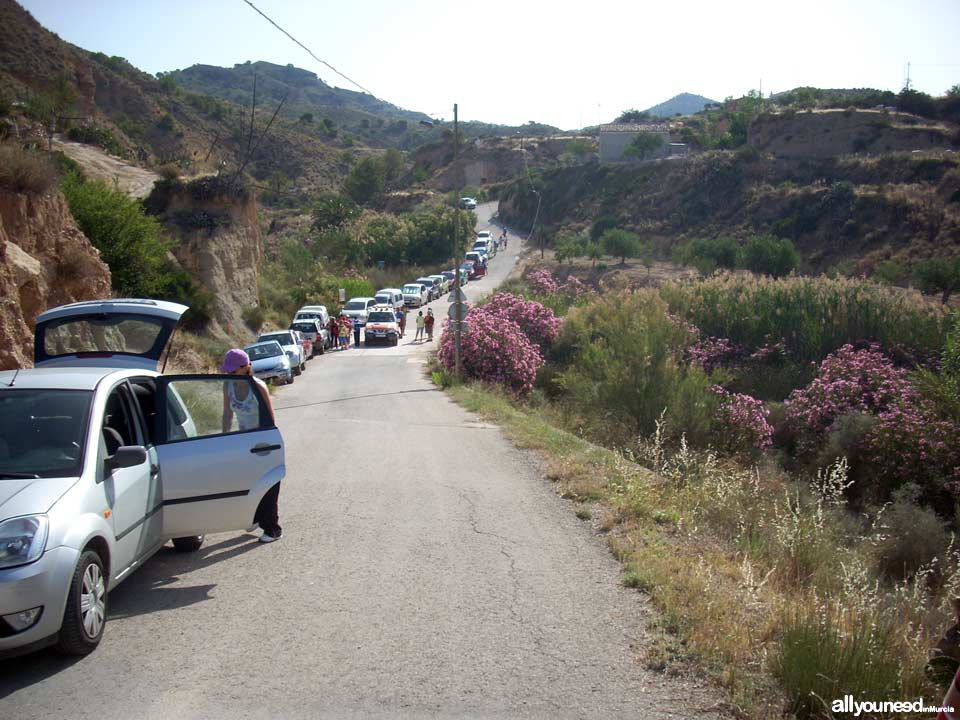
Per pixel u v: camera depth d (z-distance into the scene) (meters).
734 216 86.88
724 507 8.27
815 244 74.75
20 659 4.69
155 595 5.84
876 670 4.12
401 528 7.71
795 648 4.27
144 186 46.16
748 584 5.38
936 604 6.42
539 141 172.50
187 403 6.66
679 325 27.38
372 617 5.38
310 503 8.77
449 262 84.62
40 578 4.32
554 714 4.07
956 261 49.19
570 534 7.53
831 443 17.11
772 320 27.02
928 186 77.31
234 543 7.23
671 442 17.73
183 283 32.81
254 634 5.08
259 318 39.81
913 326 25.27
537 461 11.59
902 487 14.26
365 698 4.22
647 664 4.64
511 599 5.74
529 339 30.69
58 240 20.03
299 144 150.38
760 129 101.88
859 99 110.06
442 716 4.04
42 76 77.12
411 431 15.08
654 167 107.62
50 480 4.86
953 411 15.99
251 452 6.46
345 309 52.38
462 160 167.62
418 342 47.44
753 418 18.64
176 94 135.38
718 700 4.22
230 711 4.06
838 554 7.23
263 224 102.81
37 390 5.52
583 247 82.38
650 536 7.34
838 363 20.77
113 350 7.75
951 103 103.44
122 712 4.04
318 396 23.58
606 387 19.06
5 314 14.01
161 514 6.01
